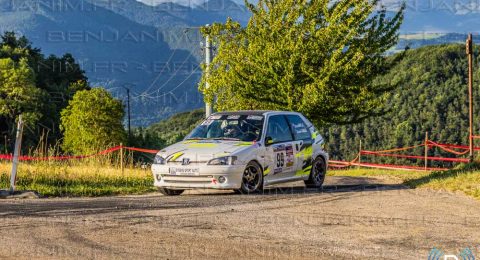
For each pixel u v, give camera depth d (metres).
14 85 105.94
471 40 19.53
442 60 155.25
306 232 7.83
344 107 24.81
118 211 9.45
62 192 13.20
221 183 12.42
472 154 19.73
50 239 7.12
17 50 126.00
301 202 10.95
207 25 29.02
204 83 30.58
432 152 134.88
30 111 105.12
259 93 25.19
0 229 7.73
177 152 12.84
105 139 104.81
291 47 24.45
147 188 14.51
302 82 24.77
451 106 143.38
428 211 9.80
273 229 8.01
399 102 147.75
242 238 7.35
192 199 11.39
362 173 23.52
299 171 14.32
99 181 15.83
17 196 12.41
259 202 10.90
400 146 135.25
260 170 13.05
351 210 9.89
